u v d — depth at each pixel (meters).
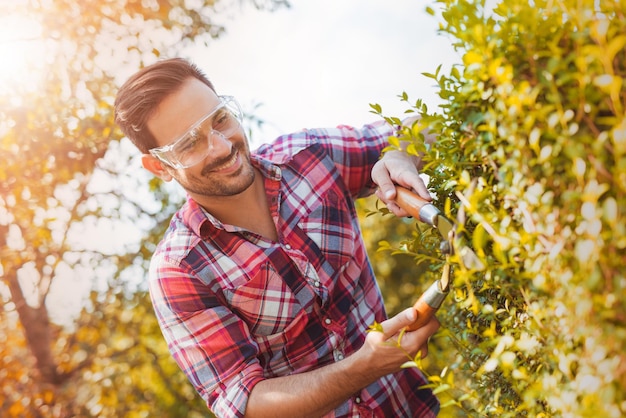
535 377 0.96
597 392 0.75
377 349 1.29
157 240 4.21
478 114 0.95
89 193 3.92
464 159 1.04
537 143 0.84
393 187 1.34
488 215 0.96
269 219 1.68
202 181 1.56
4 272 3.76
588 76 0.79
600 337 0.76
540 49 0.89
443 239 1.26
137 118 1.56
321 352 1.65
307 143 1.75
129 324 4.46
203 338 1.61
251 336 1.67
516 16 0.90
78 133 3.71
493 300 1.15
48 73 3.69
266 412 1.49
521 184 0.87
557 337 0.87
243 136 1.60
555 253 0.81
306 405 1.44
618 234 0.72
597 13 0.86
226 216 1.67
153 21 3.96
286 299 1.63
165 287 1.65
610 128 0.83
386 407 1.68
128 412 4.44
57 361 4.14
